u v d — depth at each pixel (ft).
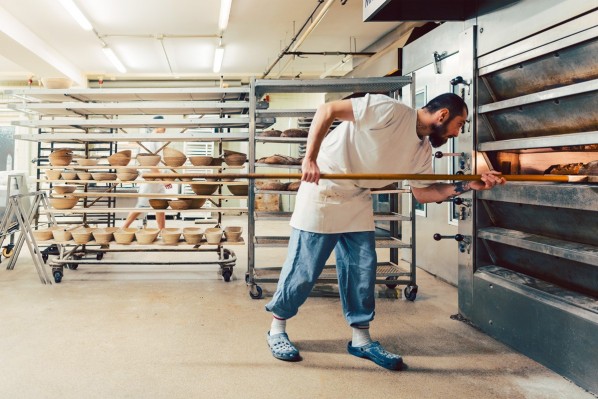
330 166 7.27
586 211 6.69
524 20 7.52
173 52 28.22
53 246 15.84
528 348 7.71
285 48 24.84
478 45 8.84
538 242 7.55
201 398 6.23
